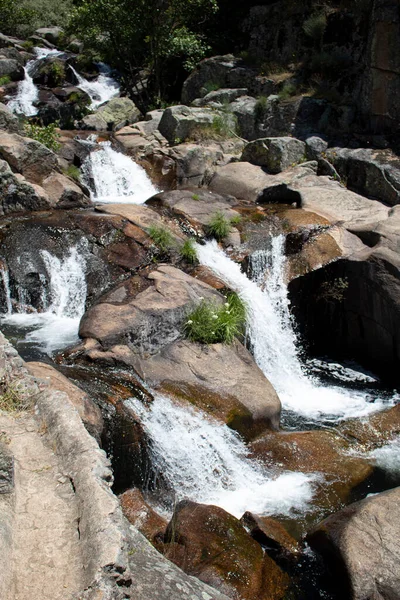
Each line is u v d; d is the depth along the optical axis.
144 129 16.27
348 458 8.11
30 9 25.41
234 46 20.12
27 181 11.81
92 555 3.73
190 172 14.60
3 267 10.05
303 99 16.05
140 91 20.88
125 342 8.61
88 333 8.69
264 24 19.11
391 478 7.83
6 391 5.38
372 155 14.05
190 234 11.60
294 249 11.52
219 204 12.77
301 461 7.93
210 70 18.80
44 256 10.38
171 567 4.42
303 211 12.27
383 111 14.84
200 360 8.73
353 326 11.34
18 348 8.72
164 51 18.97
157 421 7.61
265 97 16.81
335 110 15.67
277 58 18.42
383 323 10.80
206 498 7.25
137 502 6.69
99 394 7.44
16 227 10.56
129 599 3.71
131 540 4.49
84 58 22.44
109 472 4.49
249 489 7.47
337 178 14.09
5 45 22.16
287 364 10.77
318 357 11.68
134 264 10.41
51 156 12.44
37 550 3.86
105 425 7.01
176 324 9.09
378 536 6.00
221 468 7.64
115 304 9.17
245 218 12.10
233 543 6.03
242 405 8.28
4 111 13.36
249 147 15.04
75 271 10.45
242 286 10.77
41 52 23.03
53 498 4.27
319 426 8.96
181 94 19.75
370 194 13.59
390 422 8.94
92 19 18.41
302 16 17.86
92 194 13.80
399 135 14.62
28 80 20.75
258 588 5.71
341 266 11.30
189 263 10.84
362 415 9.36
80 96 20.05
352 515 6.27
